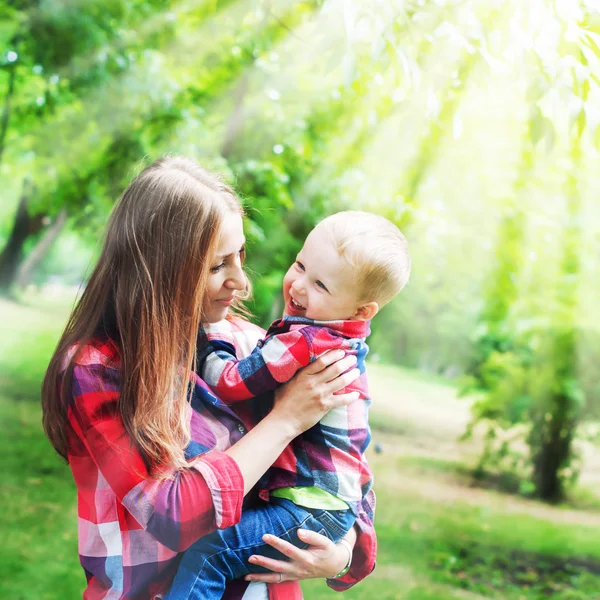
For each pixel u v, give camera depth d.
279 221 7.84
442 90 2.45
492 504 8.03
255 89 8.39
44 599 4.88
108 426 1.60
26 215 14.52
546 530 7.28
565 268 8.70
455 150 9.02
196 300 1.69
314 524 1.77
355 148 8.45
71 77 7.18
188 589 1.66
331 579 2.07
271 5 4.83
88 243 13.91
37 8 6.86
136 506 1.56
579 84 2.25
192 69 8.46
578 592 6.03
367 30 2.20
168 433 1.61
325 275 1.85
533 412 8.65
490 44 2.31
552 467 8.56
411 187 8.77
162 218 1.69
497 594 5.89
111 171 8.51
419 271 10.61
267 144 8.17
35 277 20.14
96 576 1.69
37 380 10.65
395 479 8.66
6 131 9.77
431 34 2.28
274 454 1.68
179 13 8.05
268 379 1.75
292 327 1.83
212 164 7.07
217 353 1.86
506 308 9.73
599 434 8.61
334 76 7.95
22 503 6.37
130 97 7.29
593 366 8.36
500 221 9.60
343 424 1.85
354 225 1.87
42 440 8.09
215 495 1.57
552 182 9.08
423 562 6.29
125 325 1.65
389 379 14.72
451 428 11.47
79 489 1.70
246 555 1.71
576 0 2.29
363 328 1.92
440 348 12.12
